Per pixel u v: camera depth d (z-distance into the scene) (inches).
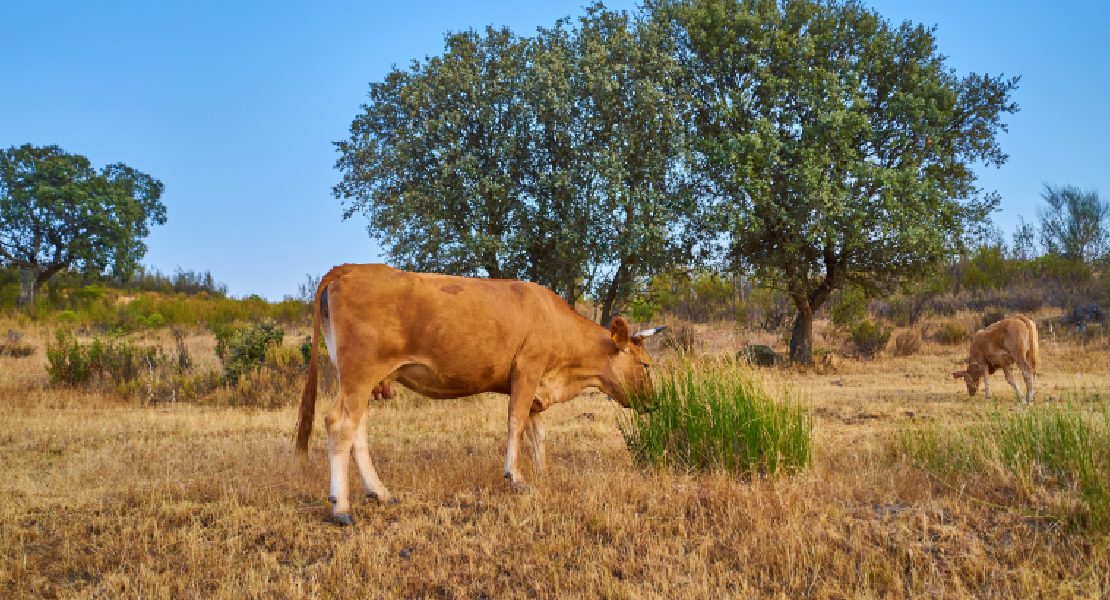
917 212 693.3
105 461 267.1
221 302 1258.0
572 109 613.3
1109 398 365.1
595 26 655.8
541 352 233.0
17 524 187.3
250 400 464.8
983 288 1208.8
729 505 186.2
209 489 219.6
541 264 643.5
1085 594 140.5
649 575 157.2
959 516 180.4
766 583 153.0
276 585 151.8
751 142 679.1
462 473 239.8
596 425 361.1
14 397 442.6
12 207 1433.3
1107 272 1093.1
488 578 158.4
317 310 208.4
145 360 555.8
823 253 779.4
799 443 231.9
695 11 740.7
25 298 1341.0
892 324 1032.2
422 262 625.6
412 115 612.1
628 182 632.4
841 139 684.1
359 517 195.8
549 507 197.6
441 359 212.4
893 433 282.5
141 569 157.5
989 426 243.8
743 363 260.4
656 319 1047.0
